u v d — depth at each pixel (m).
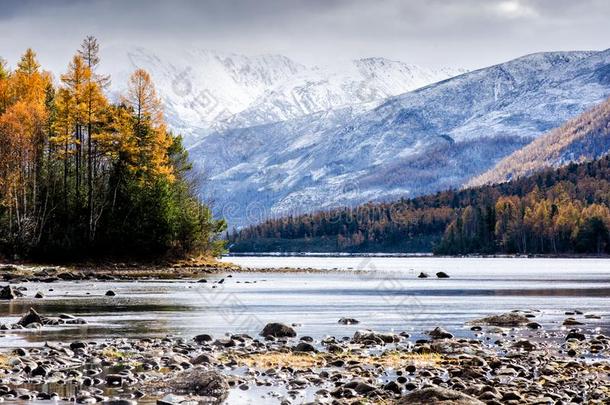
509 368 25.66
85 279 78.50
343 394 21.56
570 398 20.81
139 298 55.56
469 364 26.77
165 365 26.02
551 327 40.00
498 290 71.50
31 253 92.69
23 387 22.23
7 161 92.25
